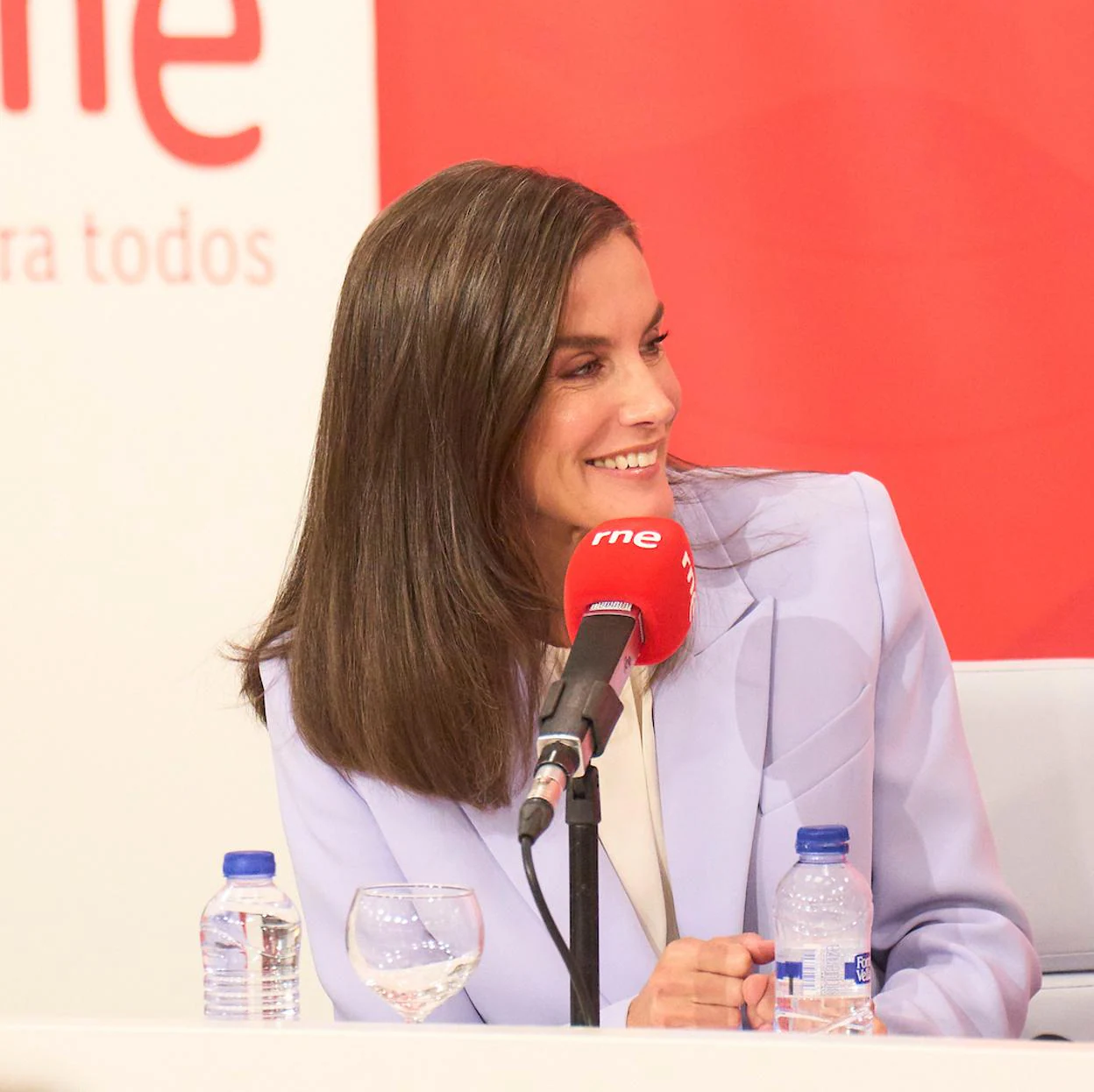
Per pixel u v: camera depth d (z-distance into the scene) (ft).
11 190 30.96
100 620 31.22
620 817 18.72
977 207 30.07
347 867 18.81
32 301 31.04
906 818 19.10
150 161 30.94
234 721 31.17
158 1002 31.19
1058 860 22.35
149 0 30.89
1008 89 29.96
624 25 30.40
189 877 31.19
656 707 19.06
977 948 18.15
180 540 31.19
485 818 18.39
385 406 17.79
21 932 31.12
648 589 13.12
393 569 17.94
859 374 30.32
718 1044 8.40
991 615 30.30
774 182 30.30
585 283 17.31
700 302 30.40
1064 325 30.09
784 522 20.29
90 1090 8.95
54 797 31.17
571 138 30.55
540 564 18.85
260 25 30.89
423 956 13.76
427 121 30.78
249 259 31.07
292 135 30.91
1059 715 22.66
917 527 30.27
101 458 31.14
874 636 19.31
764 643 19.27
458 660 17.66
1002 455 30.25
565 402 17.42
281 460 31.19
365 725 18.01
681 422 30.48
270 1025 9.05
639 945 17.75
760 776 18.67
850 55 30.09
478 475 17.61
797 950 14.76
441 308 17.31
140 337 31.12
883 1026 15.31
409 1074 8.64
